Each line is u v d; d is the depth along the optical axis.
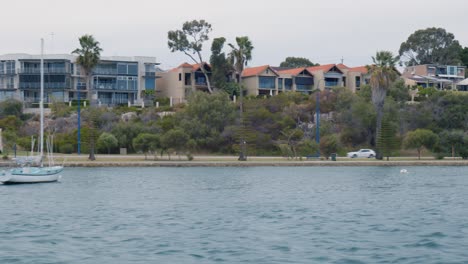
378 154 115.94
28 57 156.12
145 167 101.50
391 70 116.00
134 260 32.09
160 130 121.62
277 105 135.25
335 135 122.81
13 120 127.69
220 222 44.88
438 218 46.53
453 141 122.38
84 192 66.25
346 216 47.84
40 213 50.16
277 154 122.69
